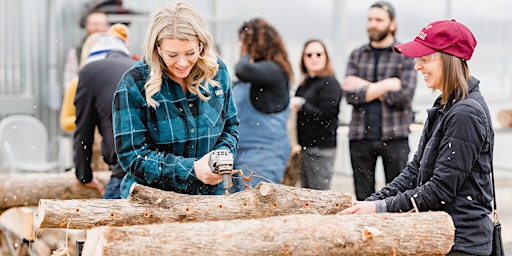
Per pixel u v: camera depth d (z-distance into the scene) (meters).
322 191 3.88
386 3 6.80
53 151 10.05
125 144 3.90
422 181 3.90
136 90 3.89
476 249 3.83
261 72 6.37
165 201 3.75
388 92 6.69
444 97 3.88
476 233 3.83
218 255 3.34
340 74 10.11
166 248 3.28
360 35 10.26
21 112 9.98
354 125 6.85
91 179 5.46
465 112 3.75
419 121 8.80
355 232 3.49
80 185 5.94
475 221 3.83
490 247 3.89
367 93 6.72
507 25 10.56
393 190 4.12
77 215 3.71
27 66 10.13
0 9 10.01
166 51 3.75
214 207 3.74
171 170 3.85
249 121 6.43
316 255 3.45
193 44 3.76
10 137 9.44
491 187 3.92
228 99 4.18
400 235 3.53
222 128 4.14
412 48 3.91
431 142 3.87
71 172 6.16
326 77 7.03
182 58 3.76
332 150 7.10
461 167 3.73
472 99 3.81
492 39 10.55
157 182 3.90
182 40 3.72
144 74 3.91
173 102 3.94
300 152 7.15
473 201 3.82
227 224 3.42
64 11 10.15
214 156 3.77
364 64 6.89
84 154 5.31
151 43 3.78
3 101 9.88
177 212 3.73
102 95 5.07
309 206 3.81
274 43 6.49
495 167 10.09
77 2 10.17
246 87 6.44
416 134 9.58
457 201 3.82
